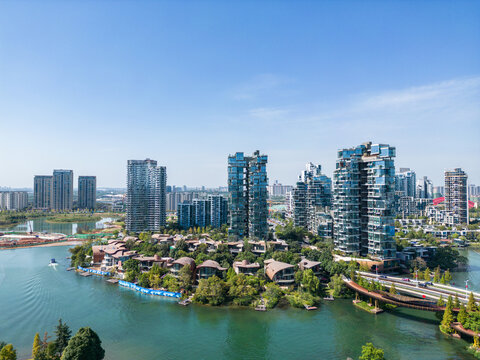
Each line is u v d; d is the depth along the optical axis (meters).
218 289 159.75
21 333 127.38
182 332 129.00
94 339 100.50
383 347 117.00
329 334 127.50
